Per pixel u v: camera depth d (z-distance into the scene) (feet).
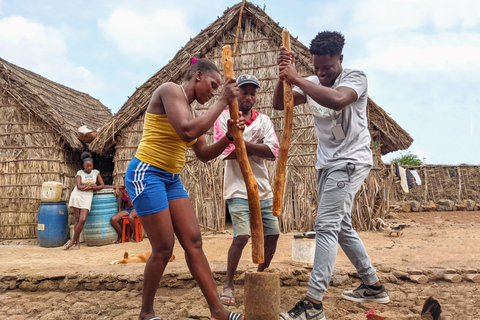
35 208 26.30
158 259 7.94
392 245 19.95
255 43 28.45
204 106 28.09
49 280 12.53
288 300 10.82
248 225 10.85
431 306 9.21
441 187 51.39
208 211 26.78
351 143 9.56
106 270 12.84
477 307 9.95
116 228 24.56
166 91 7.81
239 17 28.17
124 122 27.32
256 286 7.61
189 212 8.39
